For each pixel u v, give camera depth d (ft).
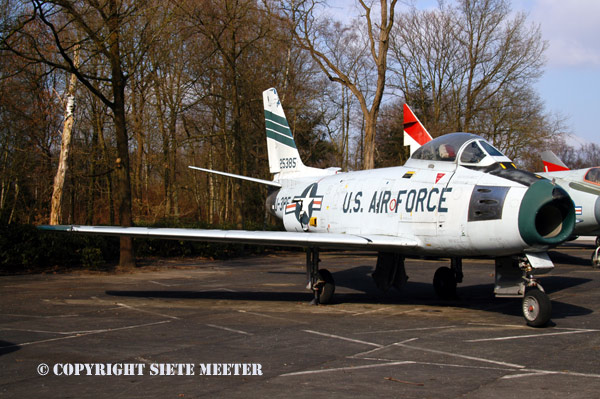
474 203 25.63
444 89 118.73
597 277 44.04
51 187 81.41
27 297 33.73
